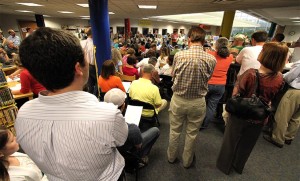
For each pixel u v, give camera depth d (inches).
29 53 16.2
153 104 80.6
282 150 81.2
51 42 16.1
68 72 17.5
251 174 67.7
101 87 88.8
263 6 229.5
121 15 445.1
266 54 51.1
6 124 79.5
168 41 359.9
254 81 53.9
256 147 82.9
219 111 106.0
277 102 81.6
